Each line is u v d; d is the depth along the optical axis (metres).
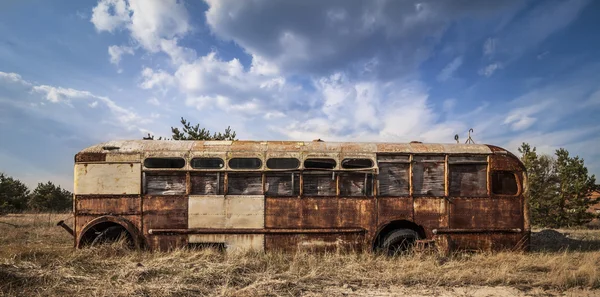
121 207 7.64
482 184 8.01
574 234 12.91
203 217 7.62
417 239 7.73
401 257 7.30
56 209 22.47
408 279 6.08
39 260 6.54
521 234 7.92
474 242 7.82
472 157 8.05
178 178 7.74
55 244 8.87
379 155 7.96
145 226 7.61
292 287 5.60
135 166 7.73
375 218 7.75
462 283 5.98
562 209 18.31
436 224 7.81
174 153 7.77
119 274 5.83
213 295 5.25
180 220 7.62
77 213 7.64
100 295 5.06
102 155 7.77
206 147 7.89
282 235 7.62
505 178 8.11
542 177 18.97
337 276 6.17
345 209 7.74
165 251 7.54
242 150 7.84
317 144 8.07
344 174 7.84
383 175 7.91
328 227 7.69
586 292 5.68
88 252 7.01
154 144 7.92
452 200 7.88
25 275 5.56
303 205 7.70
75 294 5.12
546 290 5.75
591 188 18.16
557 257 7.41
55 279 5.57
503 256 7.39
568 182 18.12
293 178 7.75
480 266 6.85
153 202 7.64
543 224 18.14
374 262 6.98
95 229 7.77
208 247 7.57
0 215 17.27
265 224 7.64
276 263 6.78
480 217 7.89
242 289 5.39
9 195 21.73
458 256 7.57
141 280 5.69
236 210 7.64
